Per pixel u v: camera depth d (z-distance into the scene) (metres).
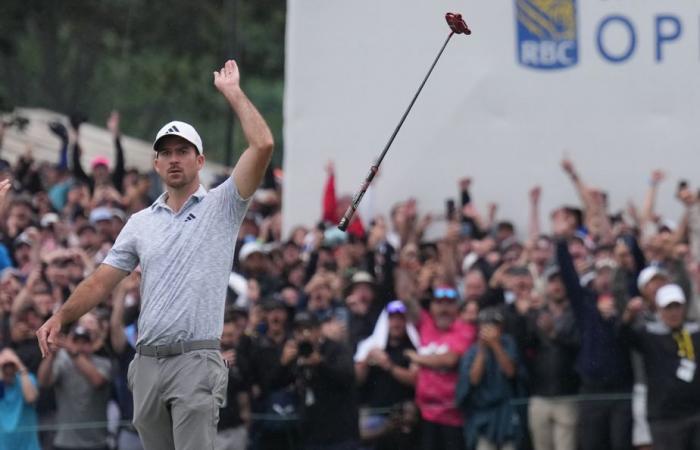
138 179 40.84
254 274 31.98
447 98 37.56
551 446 27.78
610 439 27.86
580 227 35.09
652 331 27.78
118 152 42.47
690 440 27.47
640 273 30.31
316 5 38.12
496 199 37.34
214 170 57.59
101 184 41.62
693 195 33.03
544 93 37.12
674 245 30.55
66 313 17.56
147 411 17.50
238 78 18.03
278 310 27.67
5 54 70.50
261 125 17.73
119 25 76.12
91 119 81.75
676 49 36.75
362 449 27.55
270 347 27.33
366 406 27.81
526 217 37.22
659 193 36.84
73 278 30.45
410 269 31.62
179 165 17.61
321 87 38.16
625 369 27.91
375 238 34.62
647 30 36.84
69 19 74.44
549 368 27.75
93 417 27.39
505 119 37.31
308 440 27.03
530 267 32.34
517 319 28.05
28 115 57.34
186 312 17.31
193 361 17.30
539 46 37.16
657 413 27.59
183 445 17.27
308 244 36.25
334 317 27.80
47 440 27.14
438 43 37.69
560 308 28.08
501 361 27.55
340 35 38.09
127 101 83.56
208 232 17.56
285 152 38.25
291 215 38.19
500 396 27.56
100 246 34.72
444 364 27.73
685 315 29.31
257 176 17.73
